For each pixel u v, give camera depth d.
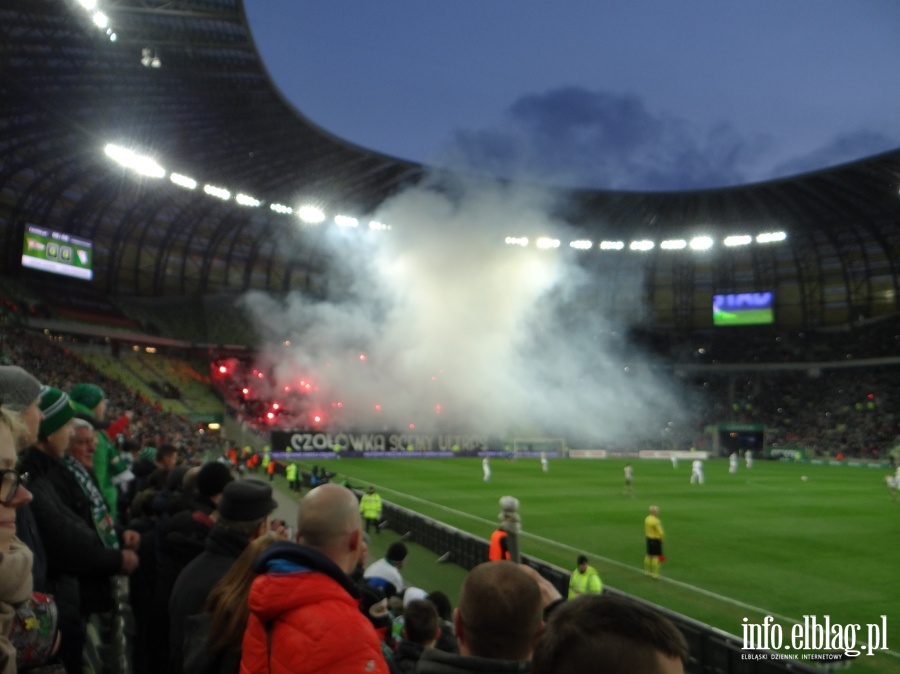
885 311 86.06
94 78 40.56
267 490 4.95
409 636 6.08
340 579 3.10
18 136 48.44
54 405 5.52
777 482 49.62
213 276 81.44
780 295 92.19
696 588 18.83
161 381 69.31
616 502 37.28
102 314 67.88
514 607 2.76
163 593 5.92
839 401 84.81
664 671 1.81
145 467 12.74
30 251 59.59
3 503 2.65
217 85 43.25
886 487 46.44
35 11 31.41
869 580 19.81
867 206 71.94
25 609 3.09
